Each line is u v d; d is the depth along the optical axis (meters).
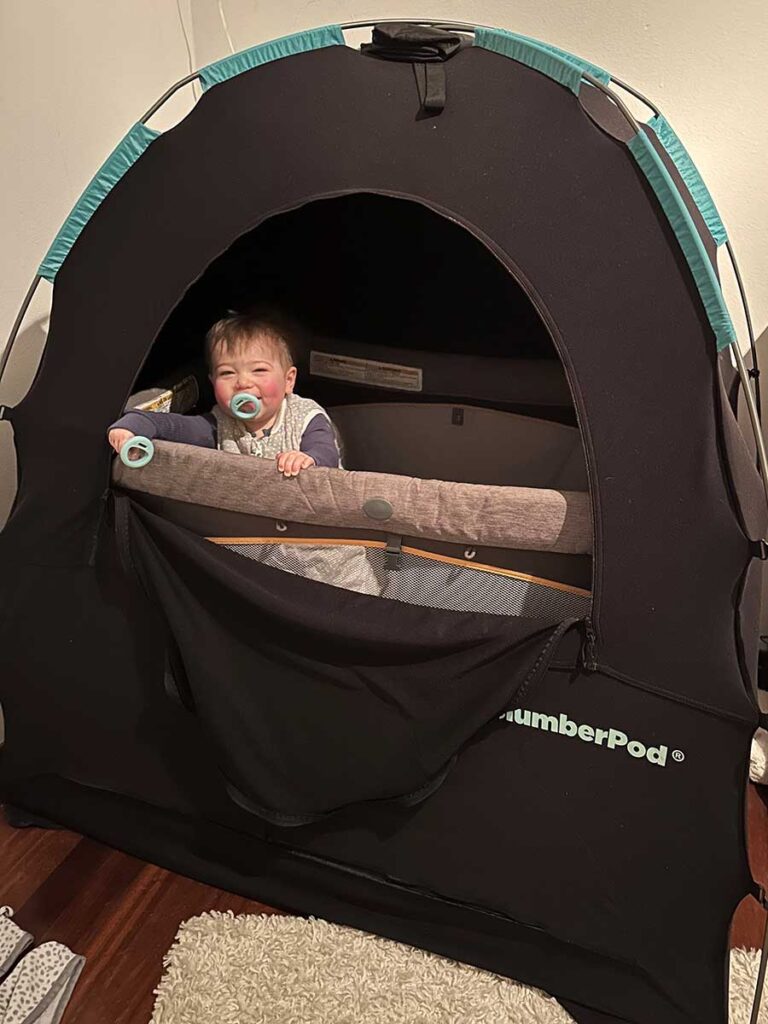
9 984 1.08
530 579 0.95
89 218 1.03
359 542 0.98
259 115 0.94
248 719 1.04
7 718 1.25
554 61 0.86
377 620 0.96
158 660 1.12
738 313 1.42
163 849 1.25
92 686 1.17
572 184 0.87
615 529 0.89
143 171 0.99
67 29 1.25
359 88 0.92
